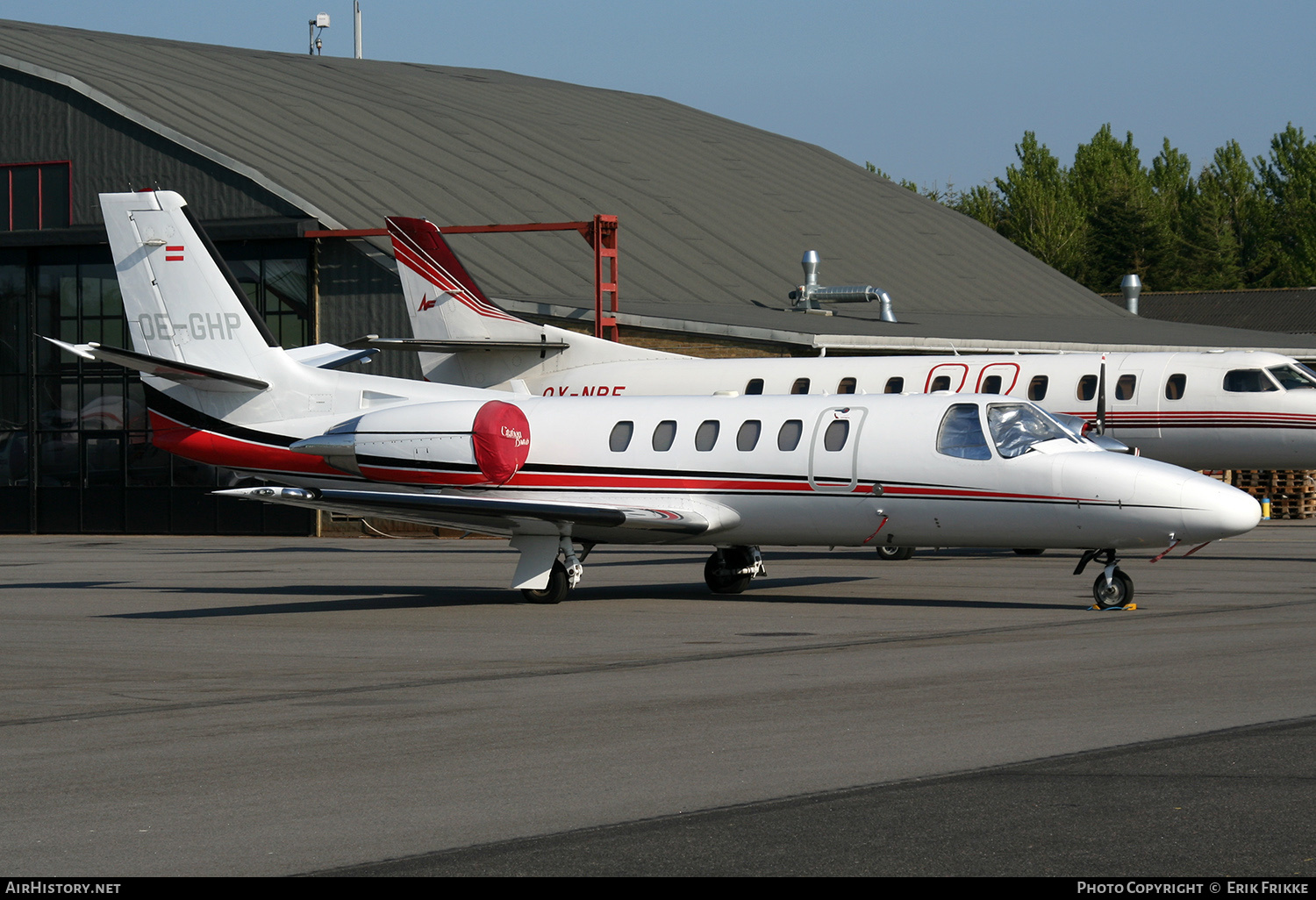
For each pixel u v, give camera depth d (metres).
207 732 32.16
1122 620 49.56
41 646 48.12
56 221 126.31
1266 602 54.69
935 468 55.56
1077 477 53.00
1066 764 26.70
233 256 120.00
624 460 61.41
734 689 36.31
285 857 21.84
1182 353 82.06
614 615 54.62
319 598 63.72
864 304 133.62
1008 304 153.25
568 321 111.12
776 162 175.75
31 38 145.00
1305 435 77.44
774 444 58.78
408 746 30.05
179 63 148.12
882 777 26.09
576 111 173.88
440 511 56.44
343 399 68.75
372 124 143.00
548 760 28.30
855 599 58.94
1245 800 23.88
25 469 126.56
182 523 122.38
